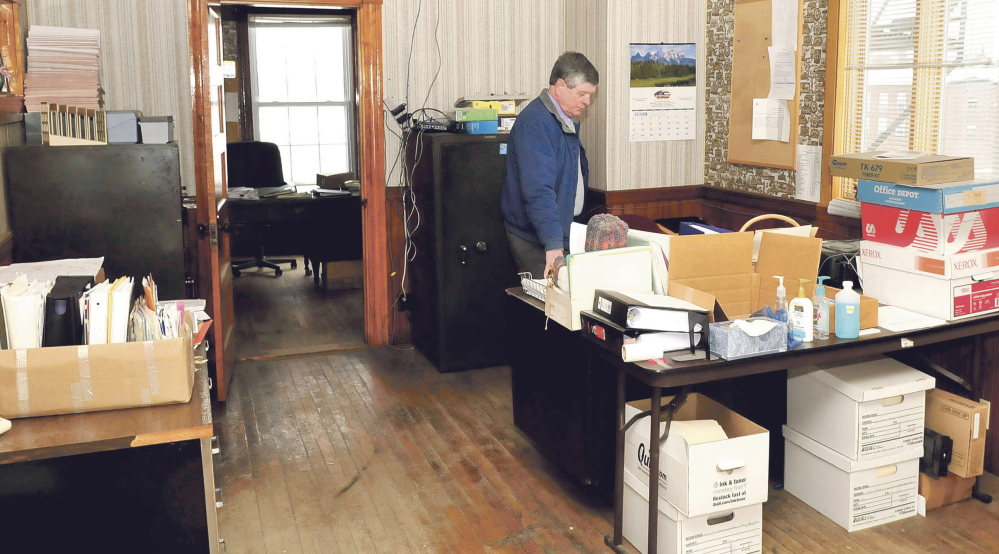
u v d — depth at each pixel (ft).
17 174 12.07
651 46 16.44
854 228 13.53
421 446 12.34
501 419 13.38
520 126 12.60
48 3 14.66
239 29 27.09
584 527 9.88
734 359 8.16
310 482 11.16
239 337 18.60
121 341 6.77
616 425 9.11
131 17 15.10
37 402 6.36
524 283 11.42
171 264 12.78
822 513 9.96
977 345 10.19
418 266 16.78
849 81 13.42
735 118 16.20
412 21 16.65
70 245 12.41
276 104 29.60
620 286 9.29
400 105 16.55
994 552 9.07
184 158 15.66
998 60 10.85
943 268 9.16
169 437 6.15
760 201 15.61
